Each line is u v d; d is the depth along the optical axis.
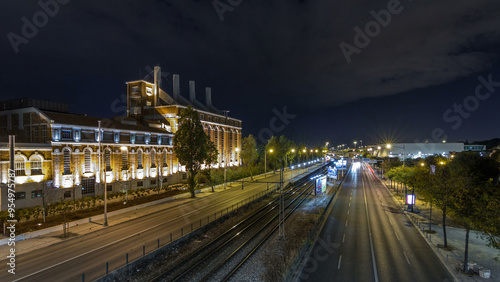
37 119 45.84
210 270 24.27
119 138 55.56
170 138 70.56
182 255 27.28
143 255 25.36
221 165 94.88
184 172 74.69
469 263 22.36
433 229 33.78
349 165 146.75
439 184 27.86
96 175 50.50
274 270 23.64
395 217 40.66
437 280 21.11
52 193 42.69
